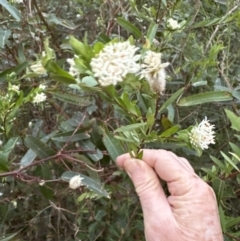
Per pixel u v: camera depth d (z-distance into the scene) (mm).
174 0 352
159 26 330
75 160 259
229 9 325
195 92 350
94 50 157
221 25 346
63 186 318
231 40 384
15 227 357
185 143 211
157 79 172
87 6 399
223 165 258
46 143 292
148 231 218
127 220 335
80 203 318
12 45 356
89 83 161
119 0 342
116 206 326
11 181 319
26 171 293
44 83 305
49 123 360
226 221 268
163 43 317
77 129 268
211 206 215
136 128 195
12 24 335
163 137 202
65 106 365
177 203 217
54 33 365
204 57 322
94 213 331
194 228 210
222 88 307
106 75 152
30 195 332
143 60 179
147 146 291
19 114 338
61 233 367
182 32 344
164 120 220
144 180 220
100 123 287
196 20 398
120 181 316
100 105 327
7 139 271
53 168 297
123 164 227
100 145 288
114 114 316
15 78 288
